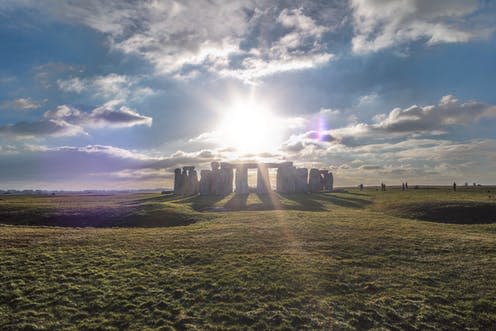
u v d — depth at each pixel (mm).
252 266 23500
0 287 19938
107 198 89438
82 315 17172
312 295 19297
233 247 28406
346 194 82750
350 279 21406
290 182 84625
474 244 28969
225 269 23016
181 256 25875
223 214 49156
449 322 16766
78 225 49688
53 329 15930
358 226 37250
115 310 17703
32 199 88312
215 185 81500
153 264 24109
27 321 16531
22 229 38312
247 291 19734
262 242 30078
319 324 16391
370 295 19422
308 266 23484
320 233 33500
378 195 80688
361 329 16203
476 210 48250
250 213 49344
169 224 47375
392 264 24125
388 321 16891
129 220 50281
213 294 19406
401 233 33469
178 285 20516
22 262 24031
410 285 20625
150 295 19281
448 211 49219
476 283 20844
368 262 24469
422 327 16391
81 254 26312
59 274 22000
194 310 17734
